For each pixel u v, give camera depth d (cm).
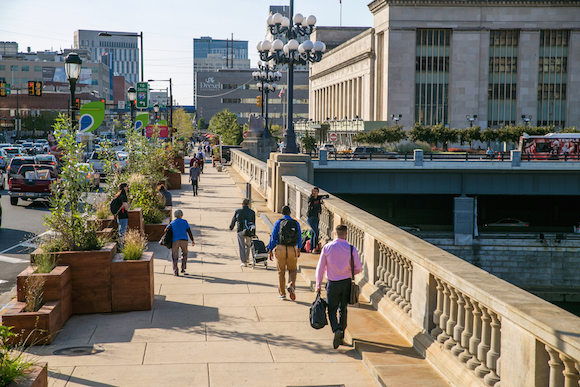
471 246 5003
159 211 1878
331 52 12762
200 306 1025
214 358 761
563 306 4691
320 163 5144
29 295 832
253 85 19138
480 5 9406
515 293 545
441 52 9538
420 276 759
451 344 661
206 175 4700
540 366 466
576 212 6756
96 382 678
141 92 4272
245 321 934
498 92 9631
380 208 7081
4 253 1684
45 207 2839
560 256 4891
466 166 5231
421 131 8212
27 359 748
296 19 2303
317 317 761
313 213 1438
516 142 8300
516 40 9594
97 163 3947
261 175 3073
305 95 18188
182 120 12669
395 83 9475
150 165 2614
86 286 972
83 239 1001
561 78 9612
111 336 855
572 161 5244
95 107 1691
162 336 855
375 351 738
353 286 779
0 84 4872
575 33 9462
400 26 9394
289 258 1052
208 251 1599
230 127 9100
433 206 6994
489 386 550
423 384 624
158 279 1247
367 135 8338
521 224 6197
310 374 704
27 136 13712
